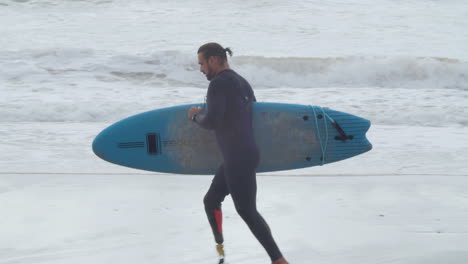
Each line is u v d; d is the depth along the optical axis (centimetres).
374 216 1498
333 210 1558
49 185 1809
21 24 6619
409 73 5094
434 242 1270
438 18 7550
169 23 6819
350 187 1834
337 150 1420
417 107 3584
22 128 2956
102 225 1395
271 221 1452
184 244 1262
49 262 1136
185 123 1463
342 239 1301
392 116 3406
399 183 1894
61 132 2881
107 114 3381
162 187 1800
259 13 7431
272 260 1041
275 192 1759
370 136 2872
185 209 1551
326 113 1414
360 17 7450
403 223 1431
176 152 1469
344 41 6194
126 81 4559
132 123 1486
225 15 7281
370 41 6228
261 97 3878
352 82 5022
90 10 7406
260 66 5066
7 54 4975
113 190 1758
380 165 2261
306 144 1407
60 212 1507
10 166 2150
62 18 6969
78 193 1714
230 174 1058
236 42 5994
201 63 1080
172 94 3941
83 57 5019
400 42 6212
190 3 7844
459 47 6028
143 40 5991
